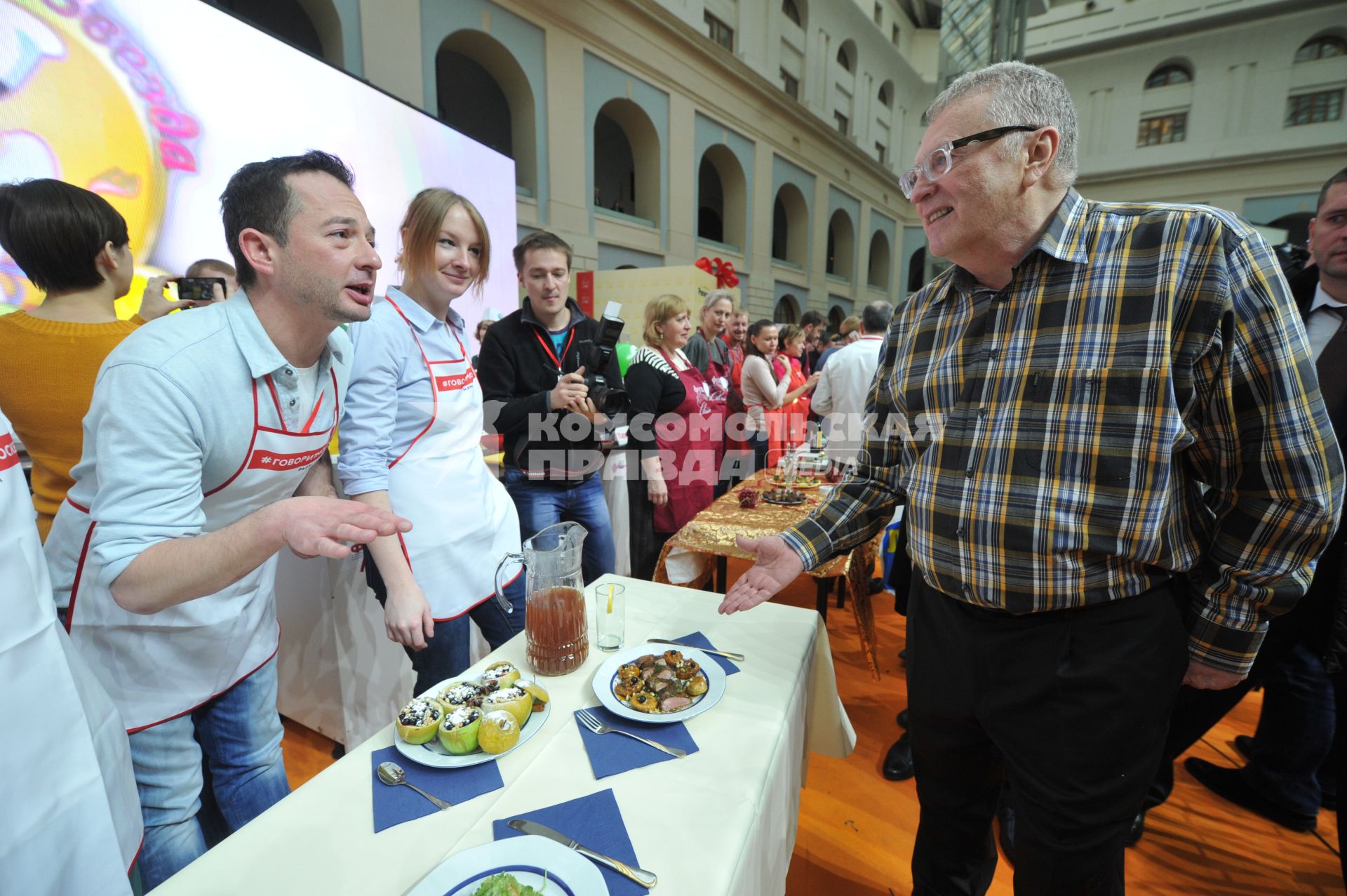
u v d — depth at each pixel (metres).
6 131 2.47
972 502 0.81
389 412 1.13
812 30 12.88
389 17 5.53
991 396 0.79
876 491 1.06
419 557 1.22
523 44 7.09
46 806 0.47
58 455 1.08
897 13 16.58
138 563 0.61
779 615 1.11
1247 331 0.65
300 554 0.57
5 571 0.44
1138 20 14.37
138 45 2.87
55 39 2.60
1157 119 14.90
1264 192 14.00
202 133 3.14
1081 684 0.75
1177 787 1.58
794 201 13.84
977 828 0.97
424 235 1.17
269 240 0.72
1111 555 0.72
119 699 0.84
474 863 0.52
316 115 3.75
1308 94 13.19
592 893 0.49
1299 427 0.65
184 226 3.10
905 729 1.80
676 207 9.78
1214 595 0.74
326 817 0.60
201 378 0.71
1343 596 1.06
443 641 1.28
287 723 1.83
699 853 0.55
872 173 16.55
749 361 3.37
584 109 7.98
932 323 0.90
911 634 0.99
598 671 0.87
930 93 18.42
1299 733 1.41
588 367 1.61
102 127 2.77
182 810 0.91
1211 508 0.78
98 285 1.10
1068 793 0.76
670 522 2.33
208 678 0.91
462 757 0.69
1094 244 0.73
